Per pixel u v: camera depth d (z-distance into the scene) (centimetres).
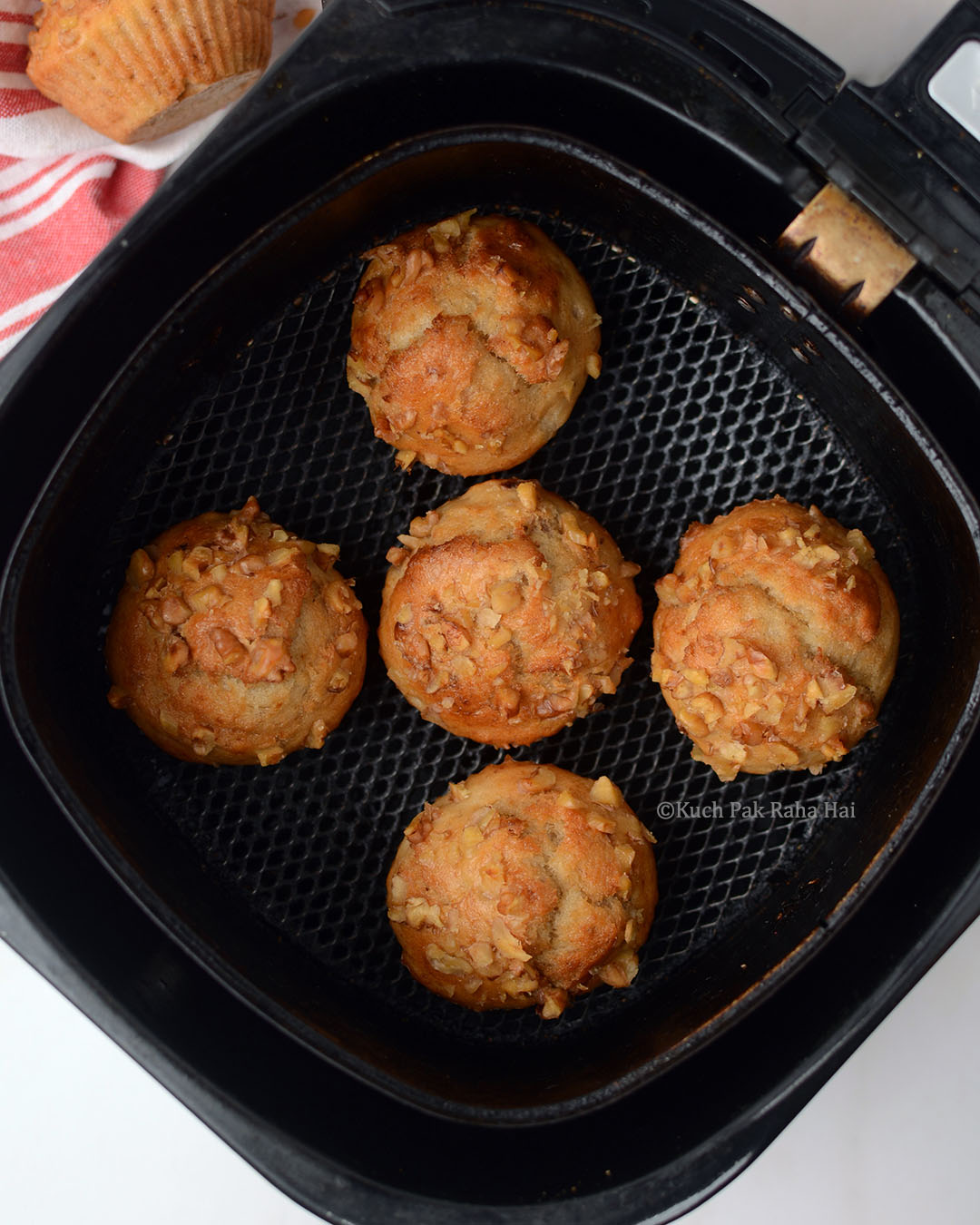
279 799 44
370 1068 41
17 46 45
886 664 43
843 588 42
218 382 44
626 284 45
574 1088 41
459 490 45
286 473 44
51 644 42
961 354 38
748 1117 39
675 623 43
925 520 42
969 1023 48
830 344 40
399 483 45
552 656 42
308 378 44
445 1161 40
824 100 38
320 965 44
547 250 43
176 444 44
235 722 42
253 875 44
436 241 43
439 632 42
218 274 41
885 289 39
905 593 44
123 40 43
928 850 40
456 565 42
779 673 42
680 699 43
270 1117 39
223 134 38
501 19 38
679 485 45
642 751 45
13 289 46
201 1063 39
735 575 42
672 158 40
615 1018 44
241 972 41
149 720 43
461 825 42
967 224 38
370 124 40
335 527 45
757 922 44
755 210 40
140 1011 39
